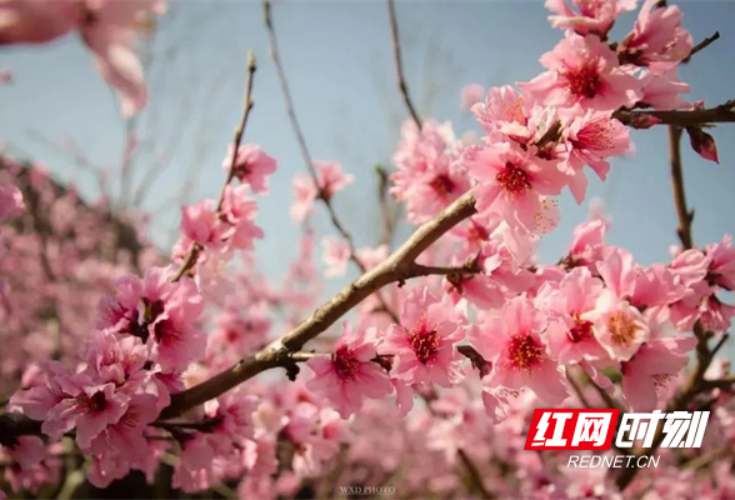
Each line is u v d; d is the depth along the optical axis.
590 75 1.45
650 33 1.47
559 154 1.50
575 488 2.86
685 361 1.44
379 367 1.66
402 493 8.48
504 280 1.76
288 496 8.14
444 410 3.88
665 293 1.46
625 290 1.47
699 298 1.82
